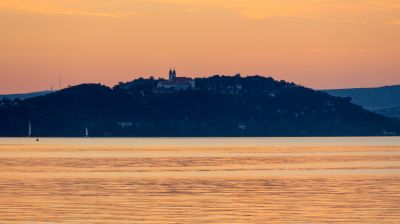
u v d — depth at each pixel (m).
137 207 183.25
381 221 159.62
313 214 170.00
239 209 179.12
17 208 180.88
